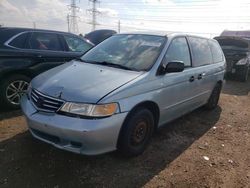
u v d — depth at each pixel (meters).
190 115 6.29
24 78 5.66
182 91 4.81
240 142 5.05
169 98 4.46
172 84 4.45
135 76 3.91
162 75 4.26
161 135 4.97
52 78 3.96
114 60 4.48
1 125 4.85
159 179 3.61
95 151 3.43
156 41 4.68
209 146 4.75
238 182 3.74
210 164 4.13
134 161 3.96
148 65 4.20
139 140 4.02
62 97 3.47
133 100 3.70
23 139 4.35
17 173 3.48
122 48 4.75
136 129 3.88
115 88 3.59
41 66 5.86
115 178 3.53
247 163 4.27
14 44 5.55
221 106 7.35
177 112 4.92
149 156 4.15
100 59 4.62
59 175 3.49
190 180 3.67
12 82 5.52
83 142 3.34
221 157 4.39
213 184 3.64
